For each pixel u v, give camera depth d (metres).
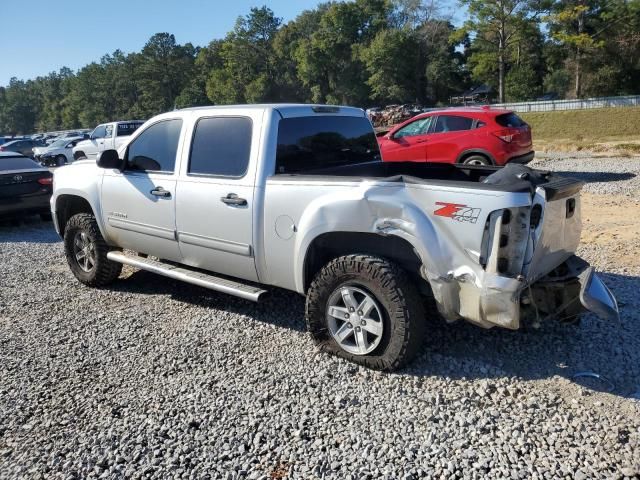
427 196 3.60
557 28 63.31
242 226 4.50
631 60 59.94
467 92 83.69
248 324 4.94
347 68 86.56
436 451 3.04
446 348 4.23
